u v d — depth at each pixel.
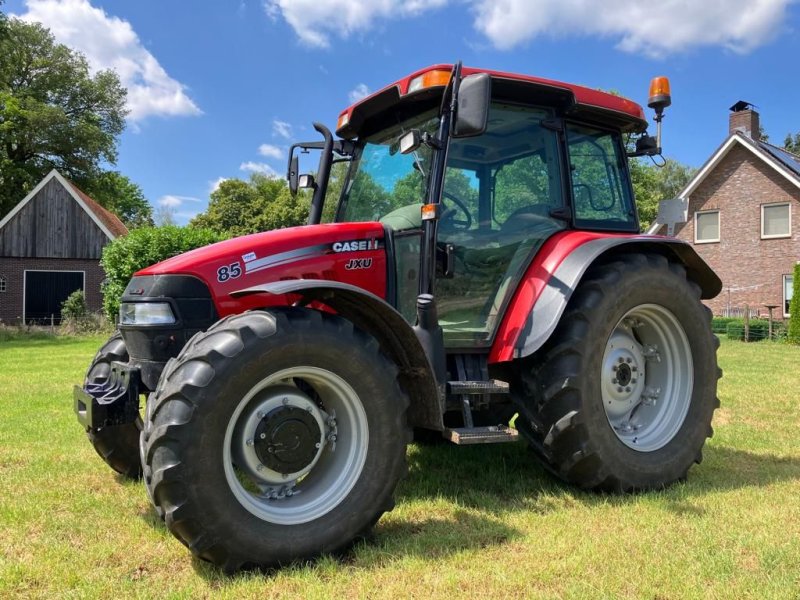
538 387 3.53
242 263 3.21
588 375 3.46
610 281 3.60
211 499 2.48
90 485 3.77
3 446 4.68
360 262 3.48
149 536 2.99
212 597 2.39
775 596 2.34
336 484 2.83
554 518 3.19
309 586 2.46
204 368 2.53
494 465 4.14
